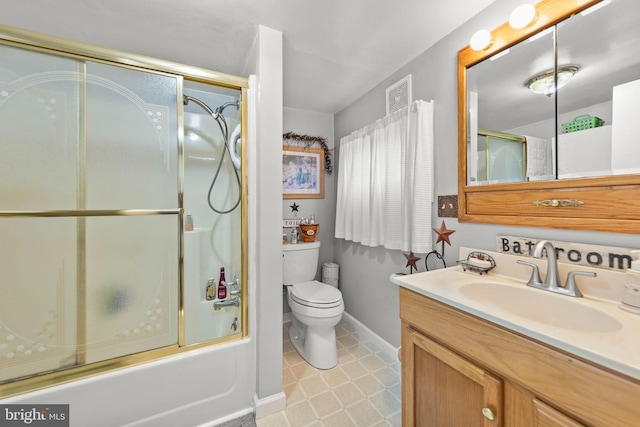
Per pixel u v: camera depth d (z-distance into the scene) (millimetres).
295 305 1836
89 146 1188
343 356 1889
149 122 1298
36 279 1096
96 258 1196
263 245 1343
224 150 1717
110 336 1205
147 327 1273
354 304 2365
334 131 2656
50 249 1121
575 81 947
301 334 2086
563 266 956
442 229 1438
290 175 2475
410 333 1024
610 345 561
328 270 2504
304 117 2547
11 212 1061
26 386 1033
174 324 1319
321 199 2641
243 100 1441
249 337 1396
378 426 1271
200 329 1479
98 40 1475
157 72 1280
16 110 1067
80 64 1162
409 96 1680
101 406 1092
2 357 1033
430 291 925
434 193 1545
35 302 1092
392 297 1909
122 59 1203
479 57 1253
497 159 1193
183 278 1352
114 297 1223
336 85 2047
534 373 643
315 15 1279
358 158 2137
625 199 824
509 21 1066
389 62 1721
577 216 930
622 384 511
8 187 1060
